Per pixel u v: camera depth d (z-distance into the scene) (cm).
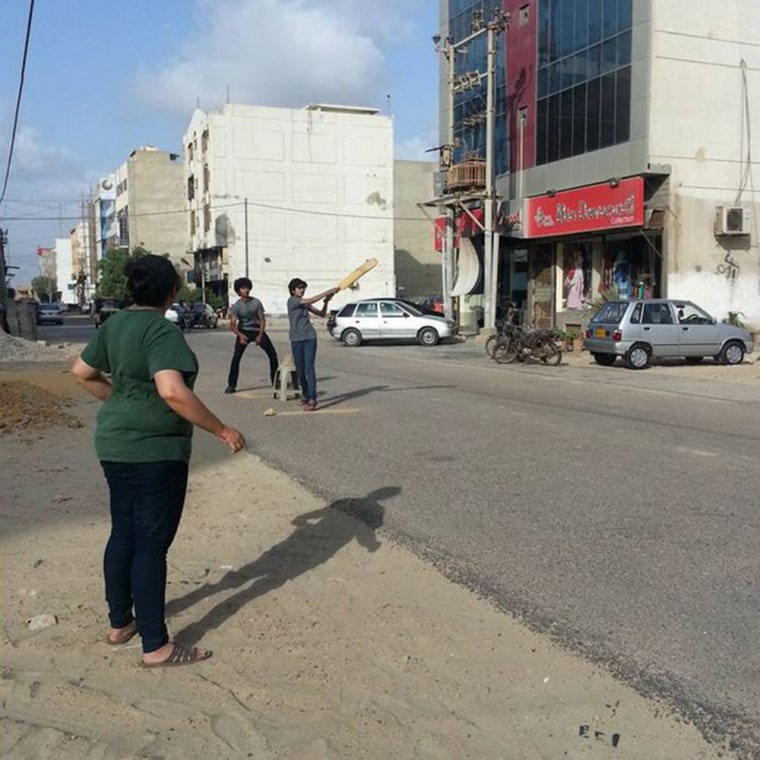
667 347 1917
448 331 2841
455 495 681
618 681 359
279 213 6444
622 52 2484
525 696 346
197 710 332
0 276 3475
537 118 2927
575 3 2695
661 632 409
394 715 329
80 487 704
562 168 2794
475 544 550
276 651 387
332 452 868
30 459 819
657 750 305
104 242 11675
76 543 548
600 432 991
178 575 490
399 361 2170
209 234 6475
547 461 817
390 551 536
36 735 311
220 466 803
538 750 305
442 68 3644
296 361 1170
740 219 2456
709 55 2445
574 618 427
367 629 412
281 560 519
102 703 337
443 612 435
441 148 3322
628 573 493
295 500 667
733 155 2495
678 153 2436
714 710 335
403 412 1161
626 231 2620
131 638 397
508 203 3094
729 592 462
